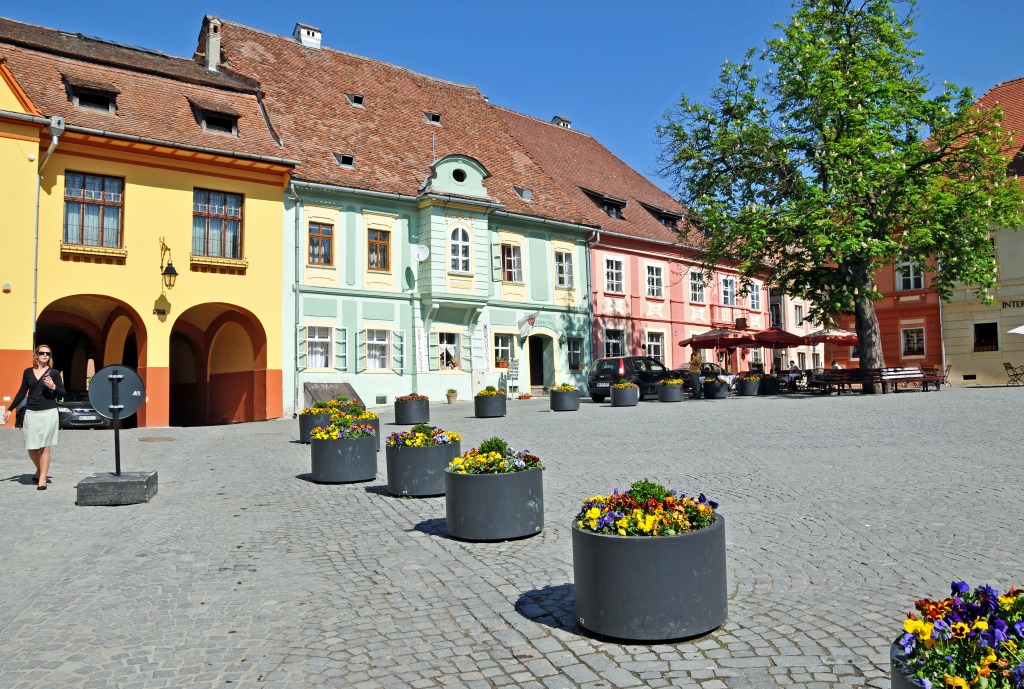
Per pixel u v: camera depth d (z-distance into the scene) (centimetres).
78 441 1612
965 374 3647
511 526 734
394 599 570
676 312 3872
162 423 2212
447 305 2859
